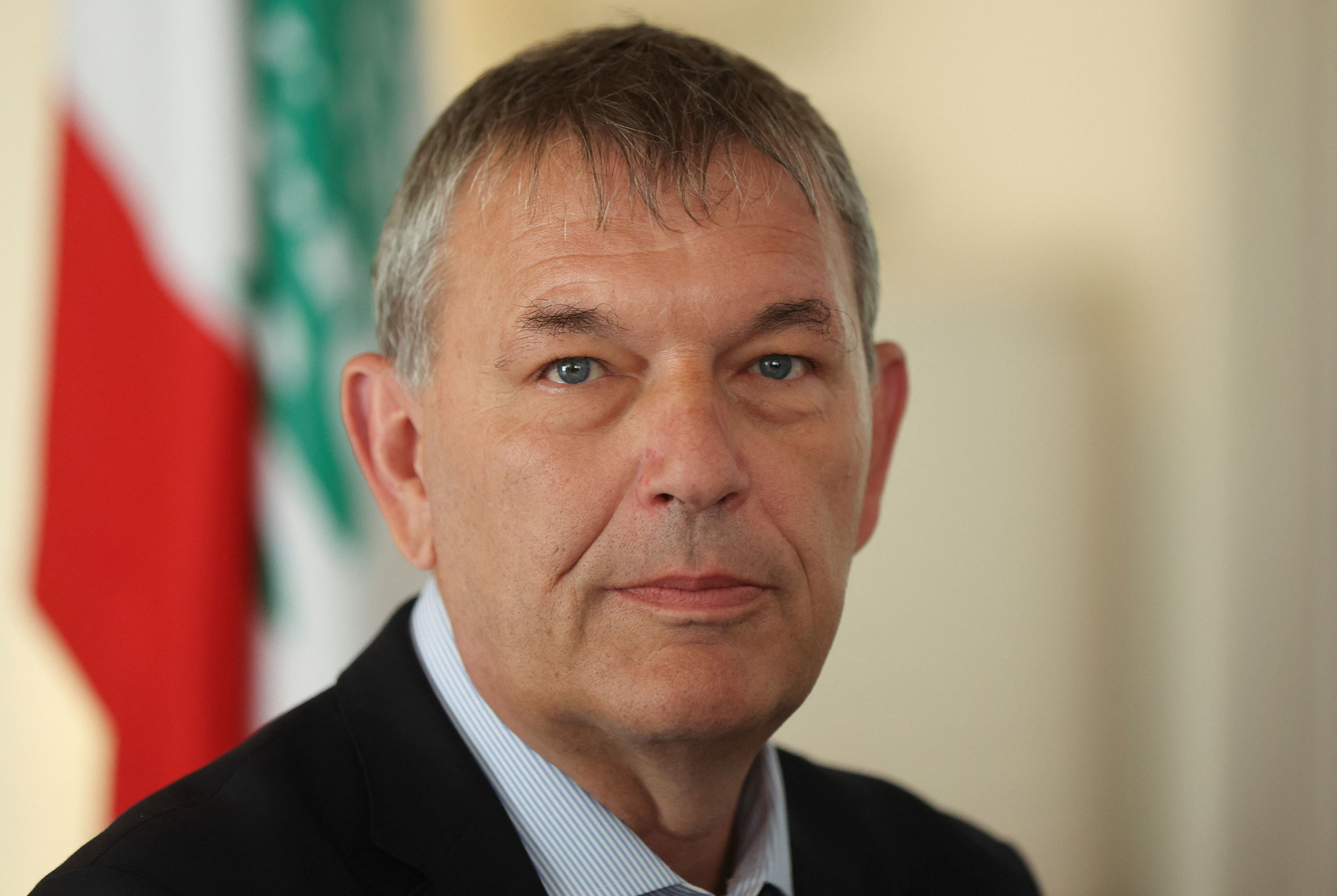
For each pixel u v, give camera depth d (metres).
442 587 2.55
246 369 4.28
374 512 4.47
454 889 2.25
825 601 2.40
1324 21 6.68
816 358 2.43
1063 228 6.87
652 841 2.54
